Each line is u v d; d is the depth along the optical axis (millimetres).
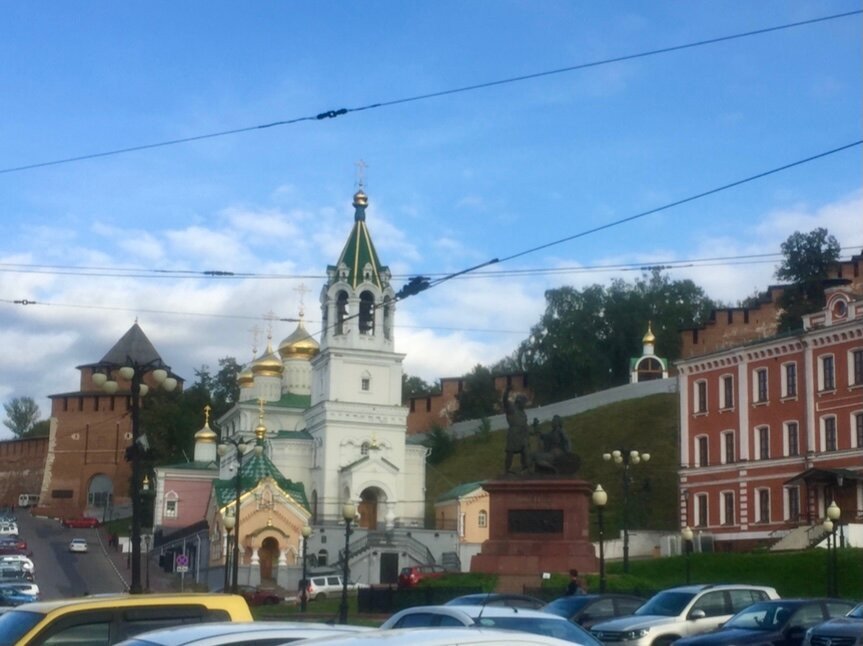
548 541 50938
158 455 144250
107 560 102938
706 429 84375
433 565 85000
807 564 60281
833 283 89438
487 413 142875
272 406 113250
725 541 81125
